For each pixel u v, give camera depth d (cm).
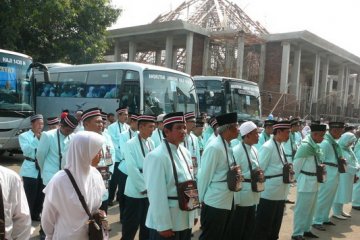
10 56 1279
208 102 1727
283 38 3200
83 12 2077
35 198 705
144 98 1316
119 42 3719
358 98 4816
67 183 309
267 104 3061
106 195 574
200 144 919
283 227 765
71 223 308
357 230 776
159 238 407
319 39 3397
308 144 676
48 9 1720
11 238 294
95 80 1490
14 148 1300
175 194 407
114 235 660
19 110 1281
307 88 3603
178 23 3080
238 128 520
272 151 617
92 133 320
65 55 2077
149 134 586
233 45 3184
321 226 771
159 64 4119
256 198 559
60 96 1638
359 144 1016
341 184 862
